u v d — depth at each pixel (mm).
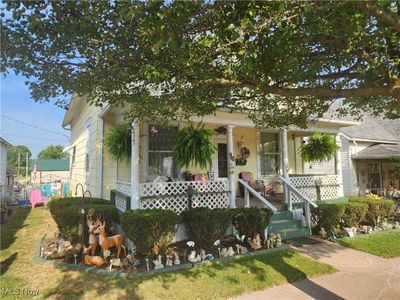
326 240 7828
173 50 3623
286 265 5754
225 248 6309
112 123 9352
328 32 3588
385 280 5188
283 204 9242
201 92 4719
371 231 8727
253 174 11500
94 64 3762
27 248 6656
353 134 15641
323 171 14094
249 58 3383
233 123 8508
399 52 3889
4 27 3105
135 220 5570
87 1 3105
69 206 7211
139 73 3602
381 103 5223
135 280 4832
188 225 6879
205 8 3221
